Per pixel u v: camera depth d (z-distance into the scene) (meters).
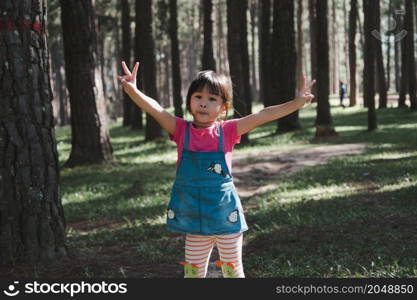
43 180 6.03
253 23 51.69
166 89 59.25
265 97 29.17
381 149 17.17
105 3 38.62
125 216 9.49
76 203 10.93
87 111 16.19
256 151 19.39
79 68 16.09
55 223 6.18
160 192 11.62
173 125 4.02
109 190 12.16
